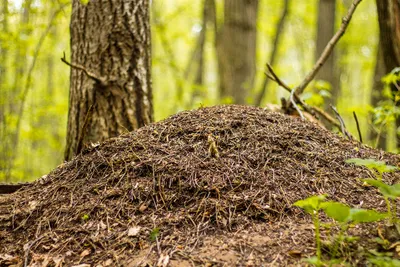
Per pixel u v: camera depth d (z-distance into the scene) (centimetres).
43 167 1129
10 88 748
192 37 1697
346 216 174
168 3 1722
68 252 223
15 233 251
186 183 255
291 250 202
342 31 456
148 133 311
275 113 345
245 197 245
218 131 300
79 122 432
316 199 173
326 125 570
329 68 952
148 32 456
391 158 310
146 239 223
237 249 208
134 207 248
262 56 1861
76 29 438
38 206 267
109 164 284
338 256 196
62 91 1192
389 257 191
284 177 265
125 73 432
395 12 448
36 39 806
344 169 283
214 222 231
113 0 430
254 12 805
